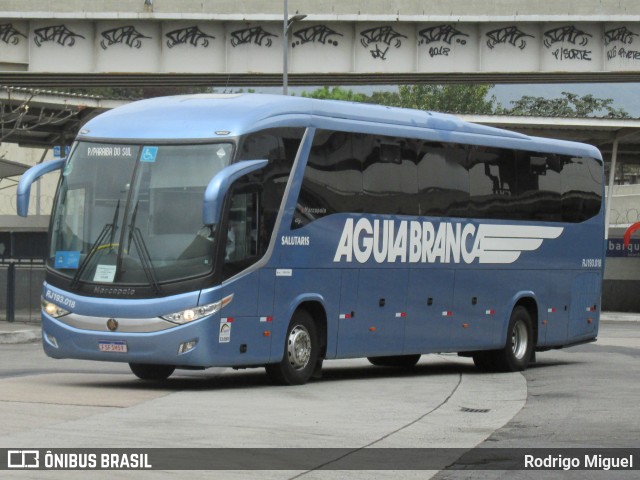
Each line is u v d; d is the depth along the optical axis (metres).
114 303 17.98
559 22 57.19
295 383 19.88
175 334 17.75
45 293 18.66
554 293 26.67
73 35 52.66
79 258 18.41
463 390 20.66
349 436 13.91
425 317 22.81
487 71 56.88
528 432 14.86
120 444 12.43
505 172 25.02
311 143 19.88
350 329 20.91
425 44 56.41
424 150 22.70
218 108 18.89
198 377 21.75
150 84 60.12
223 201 18.06
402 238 22.06
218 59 54.28
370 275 21.28
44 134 73.75
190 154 18.30
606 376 24.08
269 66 54.84
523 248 25.58
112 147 18.66
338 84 62.38
